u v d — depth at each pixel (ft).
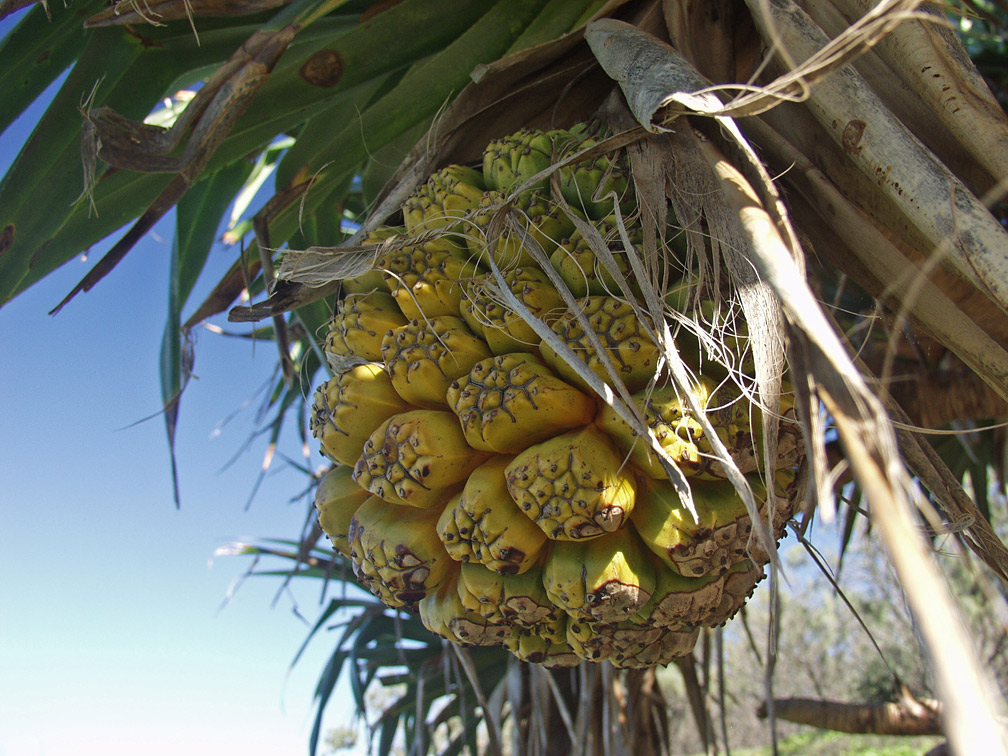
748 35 1.21
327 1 1.12
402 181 1.23
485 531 0.95
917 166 0.78
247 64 1.11
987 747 0.38
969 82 0.85
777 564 0.68
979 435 2.49
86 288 1.15
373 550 1.05
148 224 1.15
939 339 0.86
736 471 0.73
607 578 0.93
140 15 1.14
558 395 0.94
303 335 2.08
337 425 1.09
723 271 0.96
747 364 0.95
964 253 0.72
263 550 2.59
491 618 1.01
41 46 1.27
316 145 1.52
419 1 1.35
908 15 0.66
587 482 0.91
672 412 0.91
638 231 0.99
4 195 1.25
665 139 0.97
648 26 1.18
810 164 0.93
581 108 1.31
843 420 0.55
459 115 1.24
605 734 1.78
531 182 0.93
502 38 1.39
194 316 1.56
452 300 1.08
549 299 1.01
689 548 0.93
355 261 1.11
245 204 2.34
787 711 2.52
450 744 2.82
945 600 0.44
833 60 0.69
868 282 0.97
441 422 1.01
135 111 1.33
